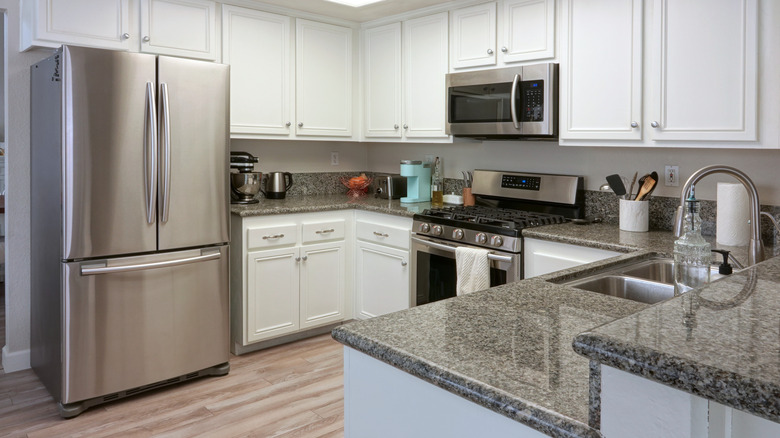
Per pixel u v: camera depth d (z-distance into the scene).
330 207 3.65
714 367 0.58
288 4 3.56
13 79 3.01
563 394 0.86
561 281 1.74
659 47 2.50
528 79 2.96
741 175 1.67
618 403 0.69
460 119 3.35
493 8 3.16
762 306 0.82
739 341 0.66
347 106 4.03
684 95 2.44
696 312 0.79
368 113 4.03
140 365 2.79
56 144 2.58
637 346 0.65
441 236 3.13
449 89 3.40
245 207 3.43
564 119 2.89
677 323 0.74
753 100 2.23
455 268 3.08
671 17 2.46
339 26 3.93
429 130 3.59
